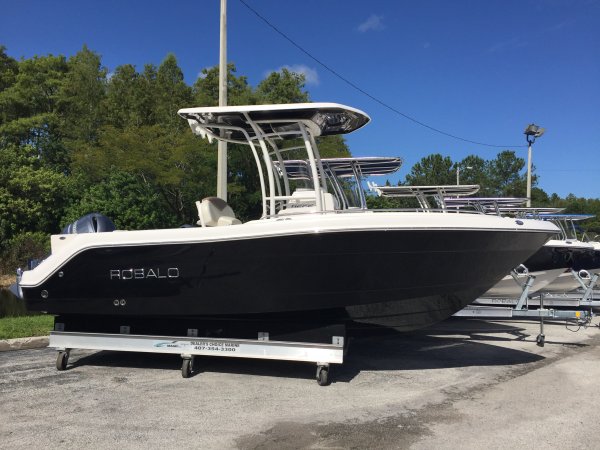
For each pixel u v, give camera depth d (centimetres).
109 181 1537
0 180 1802
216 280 493
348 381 510
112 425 384
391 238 466
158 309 517
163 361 596
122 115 2734
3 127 2581
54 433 368
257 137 548
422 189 657
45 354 632
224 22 1011
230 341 505
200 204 574
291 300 493
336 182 652
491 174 5525
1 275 1600
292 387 488
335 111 515
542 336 684
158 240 493
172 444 348
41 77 3152
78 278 525
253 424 387
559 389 480
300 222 460
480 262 520
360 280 485
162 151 1816
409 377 527
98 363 585
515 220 524
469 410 420
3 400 445
